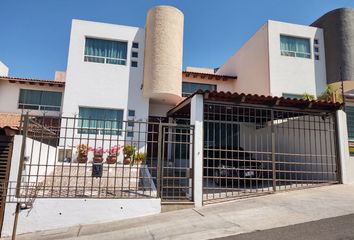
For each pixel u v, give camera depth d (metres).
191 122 9.03
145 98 15.16
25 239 6.36
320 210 6.75
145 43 15.48
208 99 9.11
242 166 11.52
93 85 14.77
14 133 7.40
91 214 7.24
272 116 9.87
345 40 16.03
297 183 10.87
